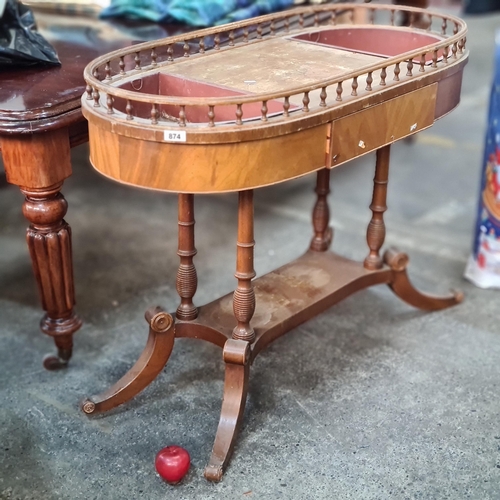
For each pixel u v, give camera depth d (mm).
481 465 1640
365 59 1720
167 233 2750
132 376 1756
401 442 1705
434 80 1606
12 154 1609
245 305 1634
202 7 2186
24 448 1698
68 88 1698
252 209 1536
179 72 1612
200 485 1590
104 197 3039
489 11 5688
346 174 3301
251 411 1800
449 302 2242
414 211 2939
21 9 1937
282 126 1318
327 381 1913
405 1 2934
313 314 1864
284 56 1748
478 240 2361
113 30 2215
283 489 1574
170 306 2273
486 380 1920
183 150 1285
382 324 2168
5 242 2678
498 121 2164
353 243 2662
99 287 2377
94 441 1718
